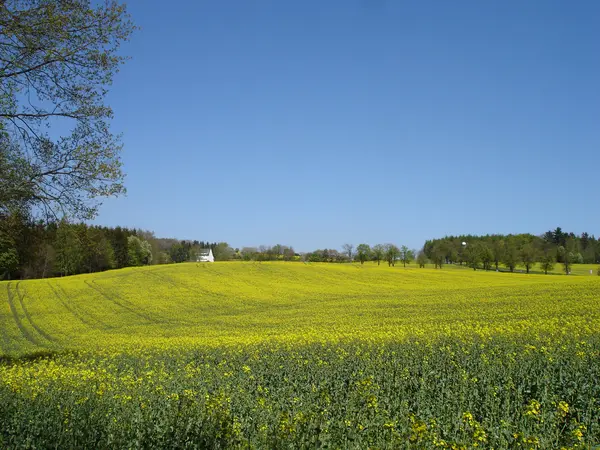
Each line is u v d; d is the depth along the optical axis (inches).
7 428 305.6
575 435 294.4
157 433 294.7
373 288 2689.5
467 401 400.5
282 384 518.6
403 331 1020.5
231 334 1325.0
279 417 313.7
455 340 800.3
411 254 4918.8
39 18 502.0
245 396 418.3
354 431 293.0
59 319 1905.8
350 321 1435.8
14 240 646.5
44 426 311.4
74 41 533.6
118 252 4104.3
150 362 817.5
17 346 1417.3
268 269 3420.3
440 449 277.9
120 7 543.5
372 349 741.3
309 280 3006.9
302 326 1405.0
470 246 4911.4
